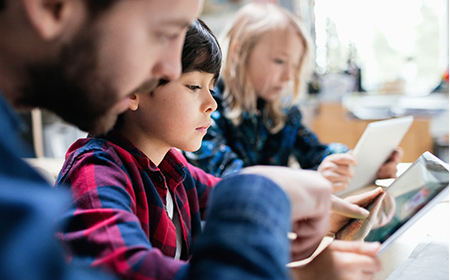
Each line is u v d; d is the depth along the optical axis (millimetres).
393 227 562
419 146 2473
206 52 646
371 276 432
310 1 3244
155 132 652
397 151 1270
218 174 1204
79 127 367
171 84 630
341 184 1048
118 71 330
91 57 315
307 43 1608
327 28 3396
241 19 1563
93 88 329
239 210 290
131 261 359
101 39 314
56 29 298
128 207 471
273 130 1548
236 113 1449
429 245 639
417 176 596
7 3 286
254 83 1515
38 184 246
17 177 235
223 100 1459
